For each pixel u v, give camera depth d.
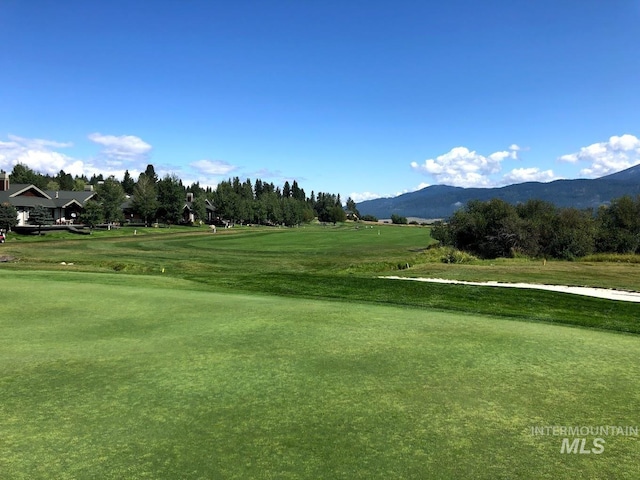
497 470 4.01
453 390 5.92
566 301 14.93
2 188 69.88
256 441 4.46
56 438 4.47
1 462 4.02
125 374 6.30
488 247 45.38
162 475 3.83
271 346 7.86
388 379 6.29
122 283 15.83
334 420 4.96
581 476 3.95
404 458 4.18
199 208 101.19
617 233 42.59
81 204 75.62
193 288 15.66
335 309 11.67
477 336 8.99
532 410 5.33
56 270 19.86
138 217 95.75
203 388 5.82
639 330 11.06
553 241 42.59
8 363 6.73
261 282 18.20
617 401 5.63
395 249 50.09
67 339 8.17
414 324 10.03
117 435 4.54
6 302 11.57
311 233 84.19
